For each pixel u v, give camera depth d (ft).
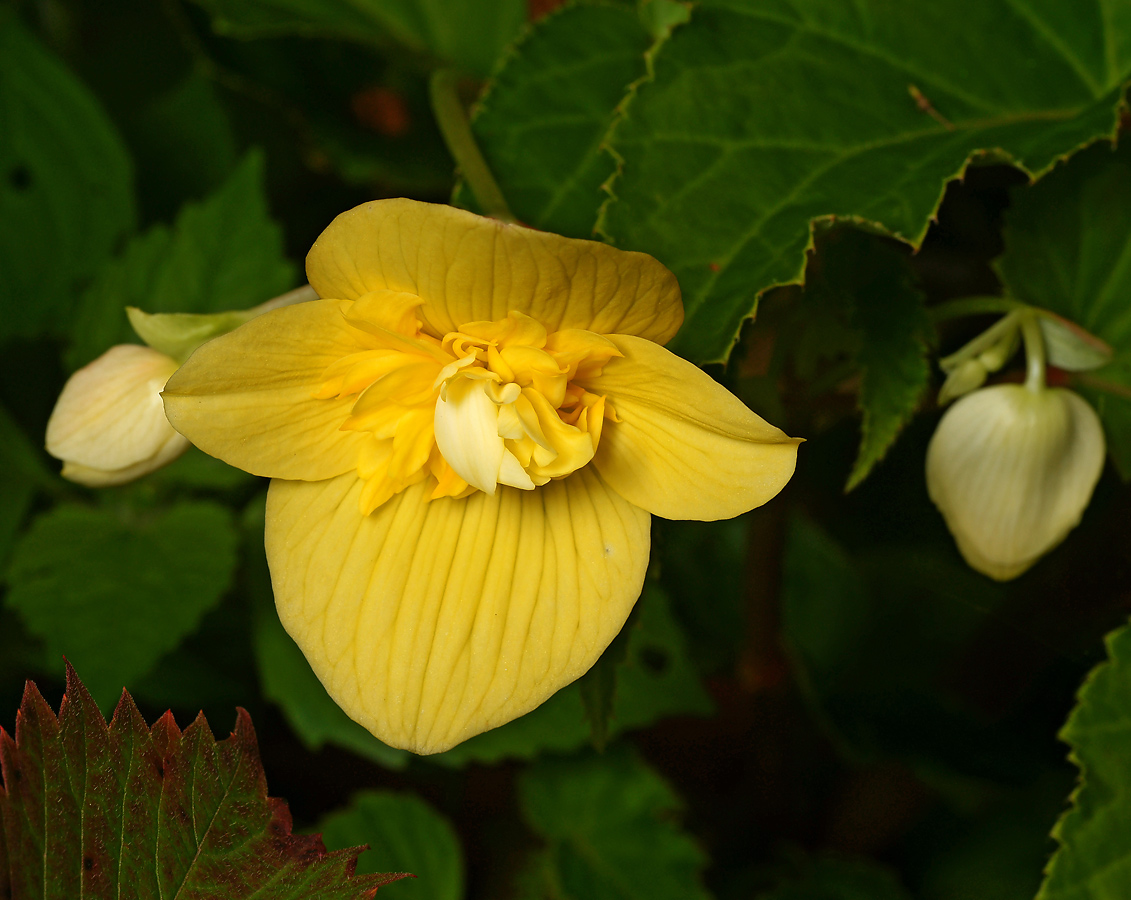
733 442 1.19
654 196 1.27
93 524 1.56
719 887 1.59
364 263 1.18
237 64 1.62
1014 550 1.35
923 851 1.60
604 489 1.23
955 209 1.48
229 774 1.19
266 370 1.20
